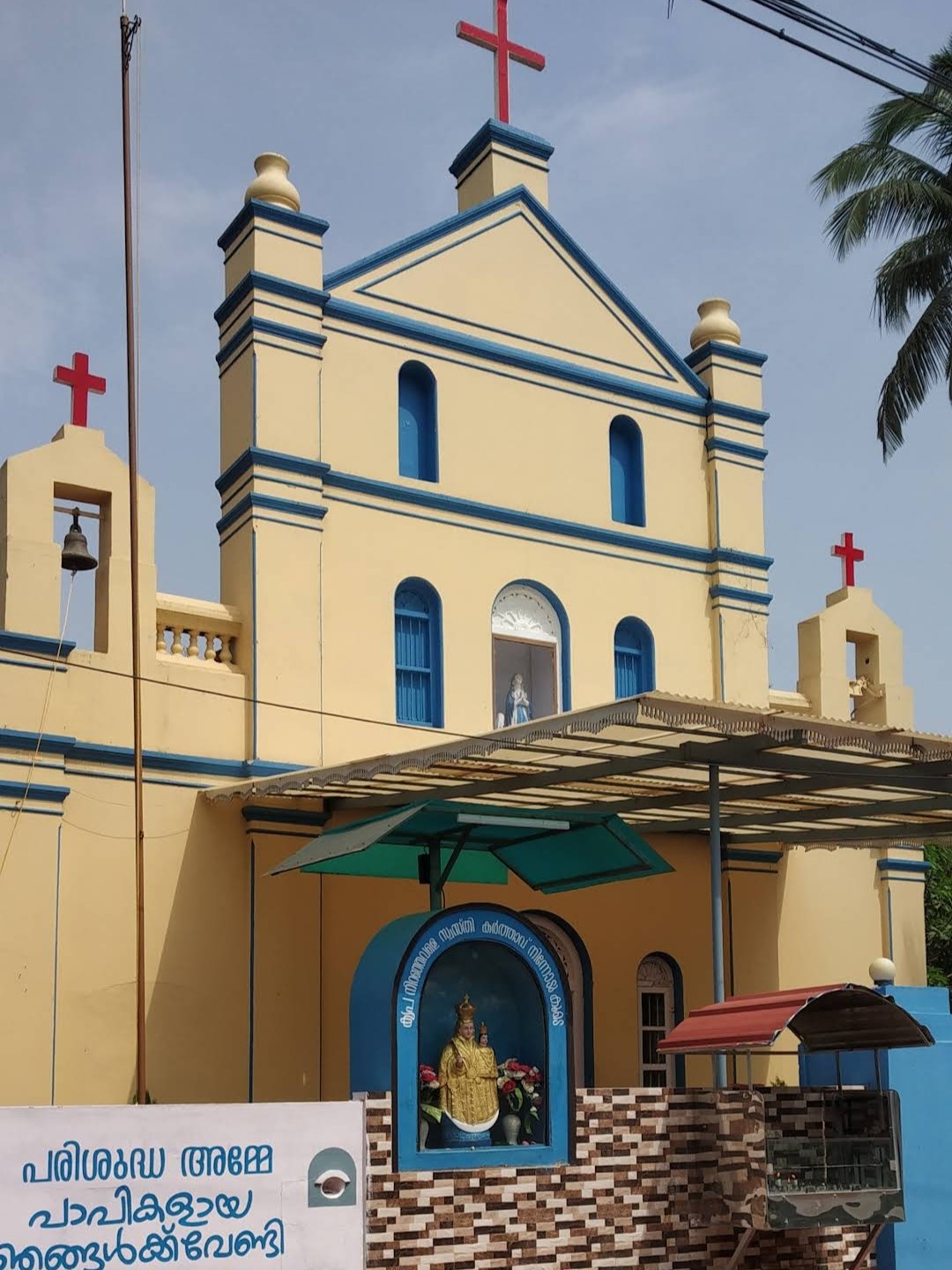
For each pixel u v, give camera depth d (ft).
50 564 51.52
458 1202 37.24
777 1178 40.16
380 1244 35.94
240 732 54.70
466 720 59.82
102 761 51.65
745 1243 40.37
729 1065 63.46
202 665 54.75
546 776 49.19
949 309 76.74
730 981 64.64
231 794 52.26
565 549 64.13
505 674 62.49
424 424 62.18
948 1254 45.50
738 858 65.82
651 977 63.05
